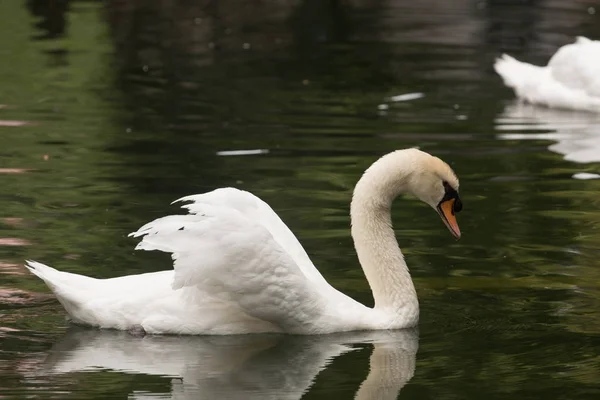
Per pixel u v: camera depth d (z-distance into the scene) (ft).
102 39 89.45
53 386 30.40
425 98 72.13
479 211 49.19
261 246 34.81
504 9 104.12
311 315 35.55
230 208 35.19
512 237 45.55
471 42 90.74
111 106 68.90
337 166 55.77
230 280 34.73
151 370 31.83
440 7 105.09
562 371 32.01
